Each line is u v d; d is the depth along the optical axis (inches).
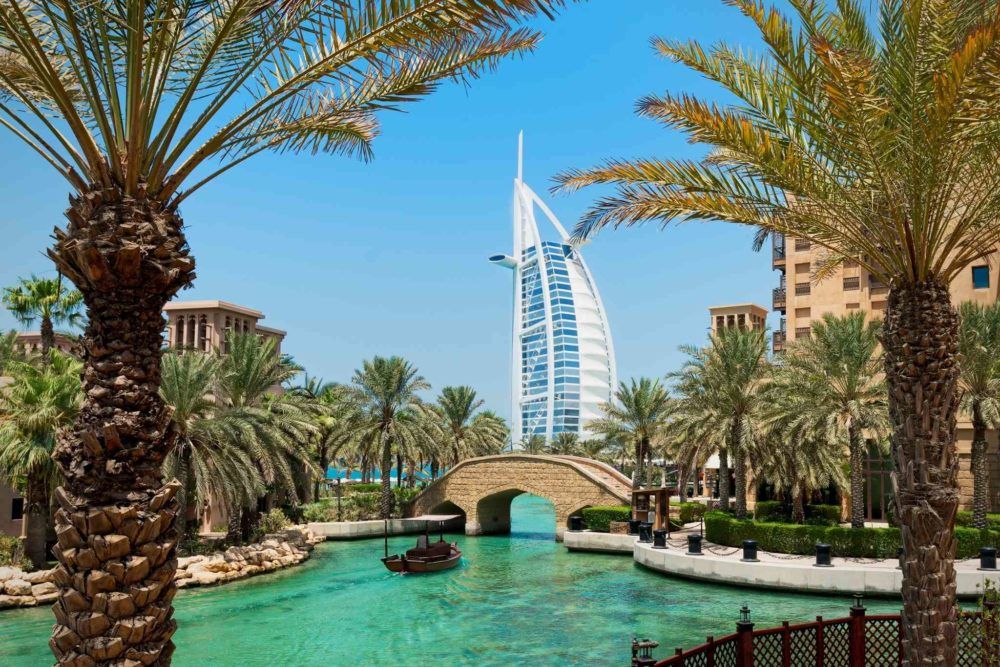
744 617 468.8
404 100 382.6
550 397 7465.6
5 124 282.7
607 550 1742.1
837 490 1978.3
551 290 7775.6
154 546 269.1
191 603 1152.8
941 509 412.8
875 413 1368.1
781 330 2522.1
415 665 808.9
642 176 479.8
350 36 302.5
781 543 1382.9
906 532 421.4
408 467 2503.7
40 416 1117.7
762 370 1595.7
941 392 420.2
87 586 259.1
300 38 312.7
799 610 1050.1
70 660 256.2
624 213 494.6
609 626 981.2
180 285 288.2
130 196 278.2
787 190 462.0
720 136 453.1
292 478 1760.6
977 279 1845.5
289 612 1088.2
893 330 434.6
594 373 7726.4
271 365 1715.1
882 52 435.8
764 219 484.7
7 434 1128.8
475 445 2881.4
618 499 1909.4
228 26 285.9
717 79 470.0
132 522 265.3
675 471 3275.1
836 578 1151.6
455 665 807.1
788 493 1942.7
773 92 455.2
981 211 434.9
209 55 289.3
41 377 1179.3
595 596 1195.9
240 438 1456.7
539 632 955.3
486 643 900.6
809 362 1510.8
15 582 1066.1
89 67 274.7
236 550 1460.4
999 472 1766.7
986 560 1135.6
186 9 300.5
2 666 778.2
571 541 1807.3
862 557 1299.2
